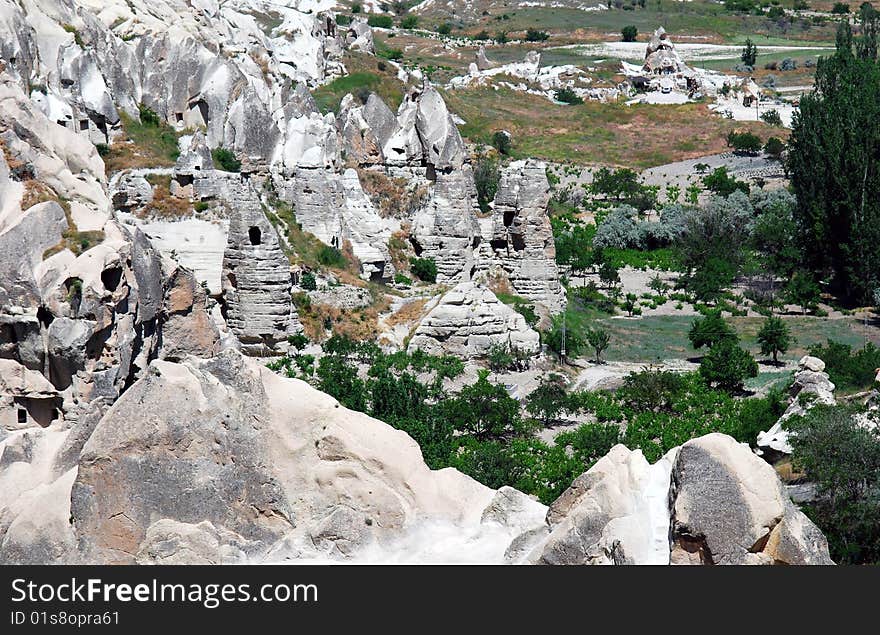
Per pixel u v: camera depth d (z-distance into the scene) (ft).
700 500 72.13
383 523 85.92
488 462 215.31
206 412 85.61
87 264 197.57
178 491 84.43
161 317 225.56
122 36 381.40
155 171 336.08
